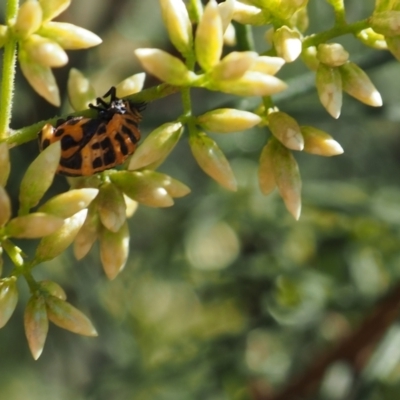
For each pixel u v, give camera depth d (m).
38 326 0.15
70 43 0.14
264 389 0.20
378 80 0.25
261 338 0.21
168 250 0.22
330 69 0.15
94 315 0.23
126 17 0.23
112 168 0.15
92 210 0.15
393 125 0.26
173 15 0.15
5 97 0.15
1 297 0.15
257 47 0.21
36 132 0.15
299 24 0.15
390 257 0.20
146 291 0.25
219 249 0.23
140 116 0.15
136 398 0.21
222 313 0.24
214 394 0.21
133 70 0.23
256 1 0.15
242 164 0.22
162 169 0.24
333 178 0.25
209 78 0.14
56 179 0.18
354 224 0.21
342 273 0.21
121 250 0.15
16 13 0.14
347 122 0.21
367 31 0.15
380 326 0.19
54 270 0.22
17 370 0.26
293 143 0.15
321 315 0.20
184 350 0.22
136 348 0.23
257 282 0.22
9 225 0.14
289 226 0.21
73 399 0.25
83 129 0.15
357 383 0.18
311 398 0.19
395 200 0.20
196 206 0.22
